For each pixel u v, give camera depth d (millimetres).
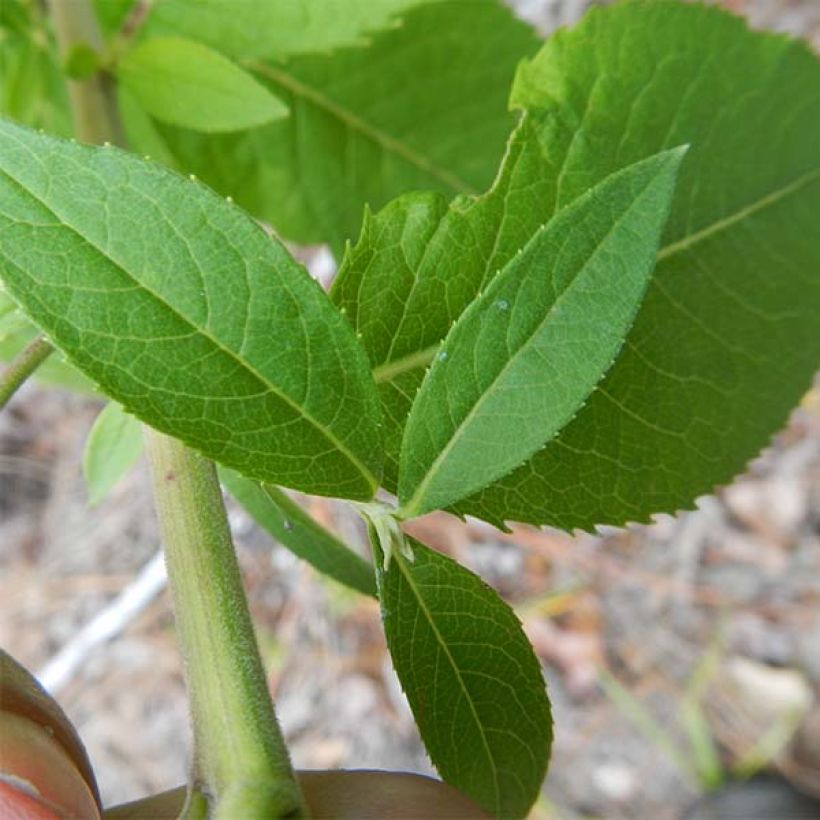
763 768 369
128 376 78
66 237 77
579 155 112
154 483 90
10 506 410
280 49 145
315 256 319
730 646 382
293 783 83
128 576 395
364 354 83
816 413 393
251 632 87
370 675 381
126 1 149
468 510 107
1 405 88
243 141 170
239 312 80
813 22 366
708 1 365
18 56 156
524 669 98
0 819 86
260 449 82
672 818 366
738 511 396
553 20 375
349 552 117
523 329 82
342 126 173
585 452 112
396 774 92
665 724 375
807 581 385
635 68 115
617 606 388
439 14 169
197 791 83
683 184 119
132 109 161
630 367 116
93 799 95
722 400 118
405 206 101
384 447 89
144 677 389
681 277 118
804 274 121
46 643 392
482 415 83
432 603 94
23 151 76
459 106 174
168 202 78
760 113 120
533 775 101
